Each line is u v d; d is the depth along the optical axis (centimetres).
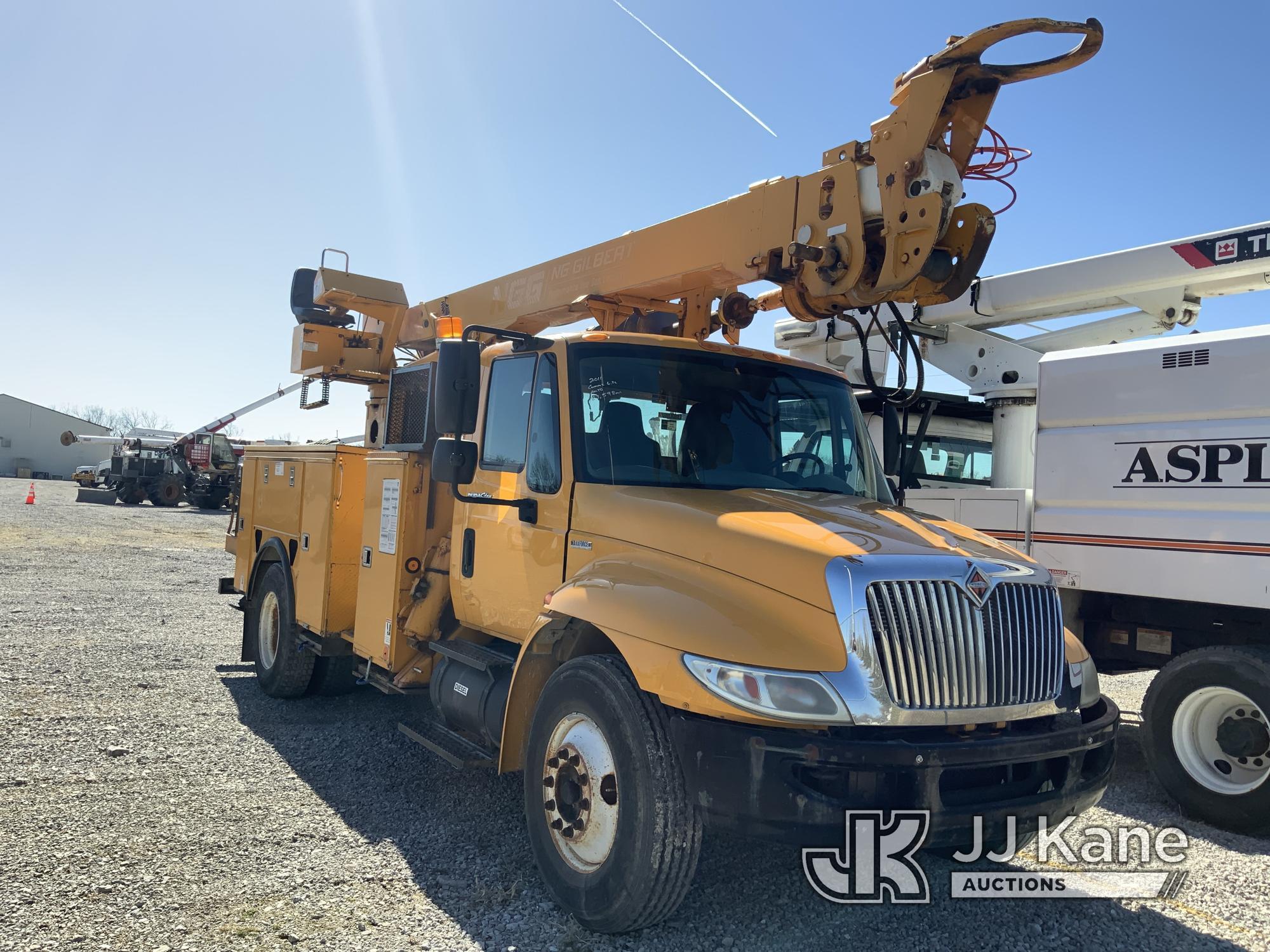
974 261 438
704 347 483
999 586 354
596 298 629
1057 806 347
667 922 373
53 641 914
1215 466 542
